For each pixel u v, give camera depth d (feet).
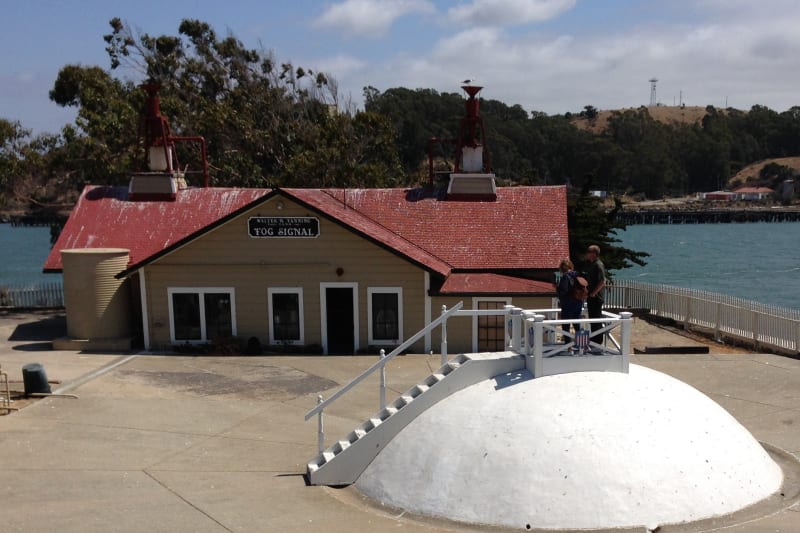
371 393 62.90
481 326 78.84
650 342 83.92
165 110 157.79
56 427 51.93
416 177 176.65
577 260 107.55
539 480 34.32
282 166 164.96
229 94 181.78
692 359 73.97
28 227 533.14
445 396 40.73
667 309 97.25
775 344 77.46
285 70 183.73
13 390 60.54
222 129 162.50
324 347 79.92
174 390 63.31
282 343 80.18
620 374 39.99
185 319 80.69
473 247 85.35
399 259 78.28
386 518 35.47
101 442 48.83
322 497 38.75
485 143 92.68
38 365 60.03
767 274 238.48
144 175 95.20
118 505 37.45
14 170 136.67
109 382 65.51
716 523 33.45
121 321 82.12
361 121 160.86
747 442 39.04
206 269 79.66
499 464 35.29
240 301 80.02
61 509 36.78
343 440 42.78
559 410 36.70
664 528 32.94
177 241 80.23
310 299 79.71
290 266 79.20
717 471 35.78
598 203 114.52
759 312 79.87
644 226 511.81
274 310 80.23
